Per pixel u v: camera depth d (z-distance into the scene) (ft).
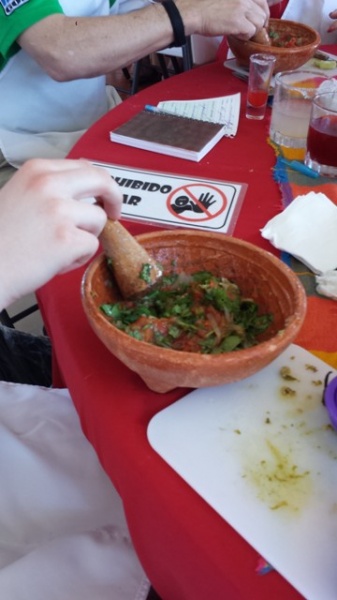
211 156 3.31
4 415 2.89
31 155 4.60
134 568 2.27
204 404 1.81
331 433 1.72
